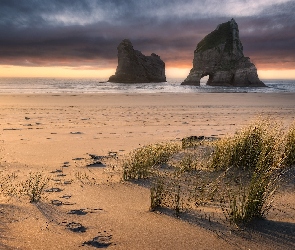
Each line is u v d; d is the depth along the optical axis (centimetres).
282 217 318
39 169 556
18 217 321
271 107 2158
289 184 424
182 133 1055
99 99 2608
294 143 525
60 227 298
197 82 9231
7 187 438
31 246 257
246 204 312
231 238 274
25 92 3556
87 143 838
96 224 306
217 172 502
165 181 466
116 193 415
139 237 277
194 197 388
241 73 8512
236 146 540
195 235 280
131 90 4506
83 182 470
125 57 11506
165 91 4338
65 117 1460
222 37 9406
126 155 689
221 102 2494
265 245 261
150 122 1331
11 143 814
